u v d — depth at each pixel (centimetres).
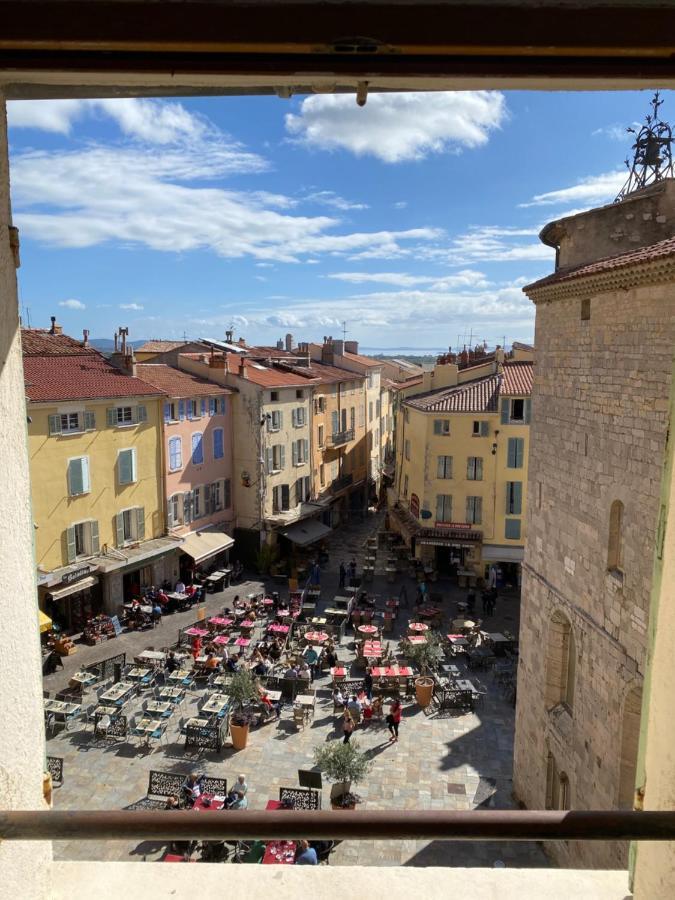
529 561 1731
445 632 3153
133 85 174
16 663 227
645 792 250
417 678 2500
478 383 4175
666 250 1112
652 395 1136
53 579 2839
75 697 2323
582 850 1379
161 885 277
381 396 6994
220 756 2077
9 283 212
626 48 146
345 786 1778
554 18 142
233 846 1567
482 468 3900
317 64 151
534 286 1612
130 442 3325
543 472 1628
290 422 4497
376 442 6731
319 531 4444
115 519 3262
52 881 278
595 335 1343
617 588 1241
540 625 1638
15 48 150
